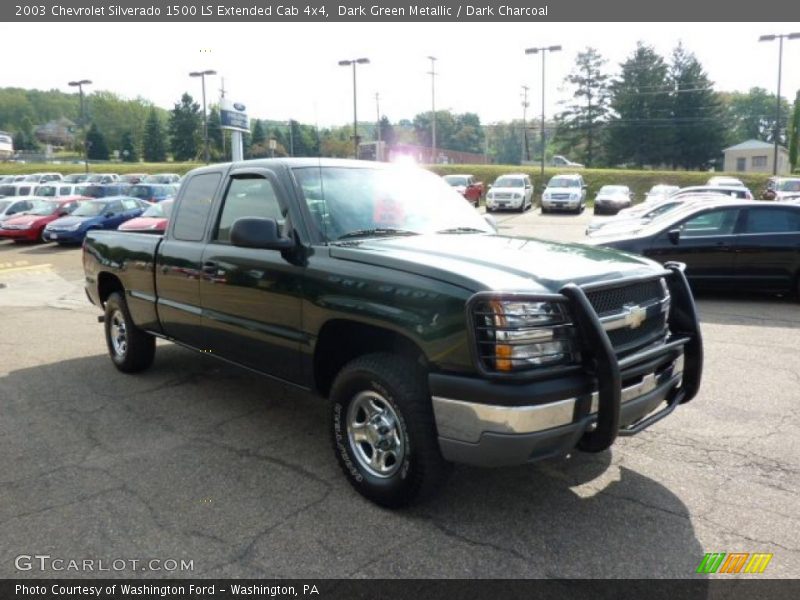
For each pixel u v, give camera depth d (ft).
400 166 16.17
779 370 20.07
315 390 12.90
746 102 377.71
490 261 11.07
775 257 31.42
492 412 9.62
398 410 10.86
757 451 13.97
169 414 16.52
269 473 13.03
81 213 67.92
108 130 440.45
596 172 160.04
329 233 12.95
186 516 11.32
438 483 10.85
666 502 11.74
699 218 32.76
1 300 35.55
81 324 28.66
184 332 16.52
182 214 16.80
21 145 442.09
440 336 10.07
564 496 11.96
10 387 18.85
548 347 9.89
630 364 10.60
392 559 10.00
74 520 11.21
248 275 13.82
